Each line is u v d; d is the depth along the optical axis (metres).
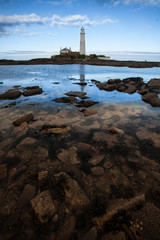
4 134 4.14
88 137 4.04
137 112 6.03
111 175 2.72
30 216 1.98
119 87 10.59
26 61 44.97
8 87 11.13
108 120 5.18
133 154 3.31
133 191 2.38
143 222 1.92
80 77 16.95
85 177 2.68
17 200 2.22
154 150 3.45
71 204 2.16
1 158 3.15
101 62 44.25
